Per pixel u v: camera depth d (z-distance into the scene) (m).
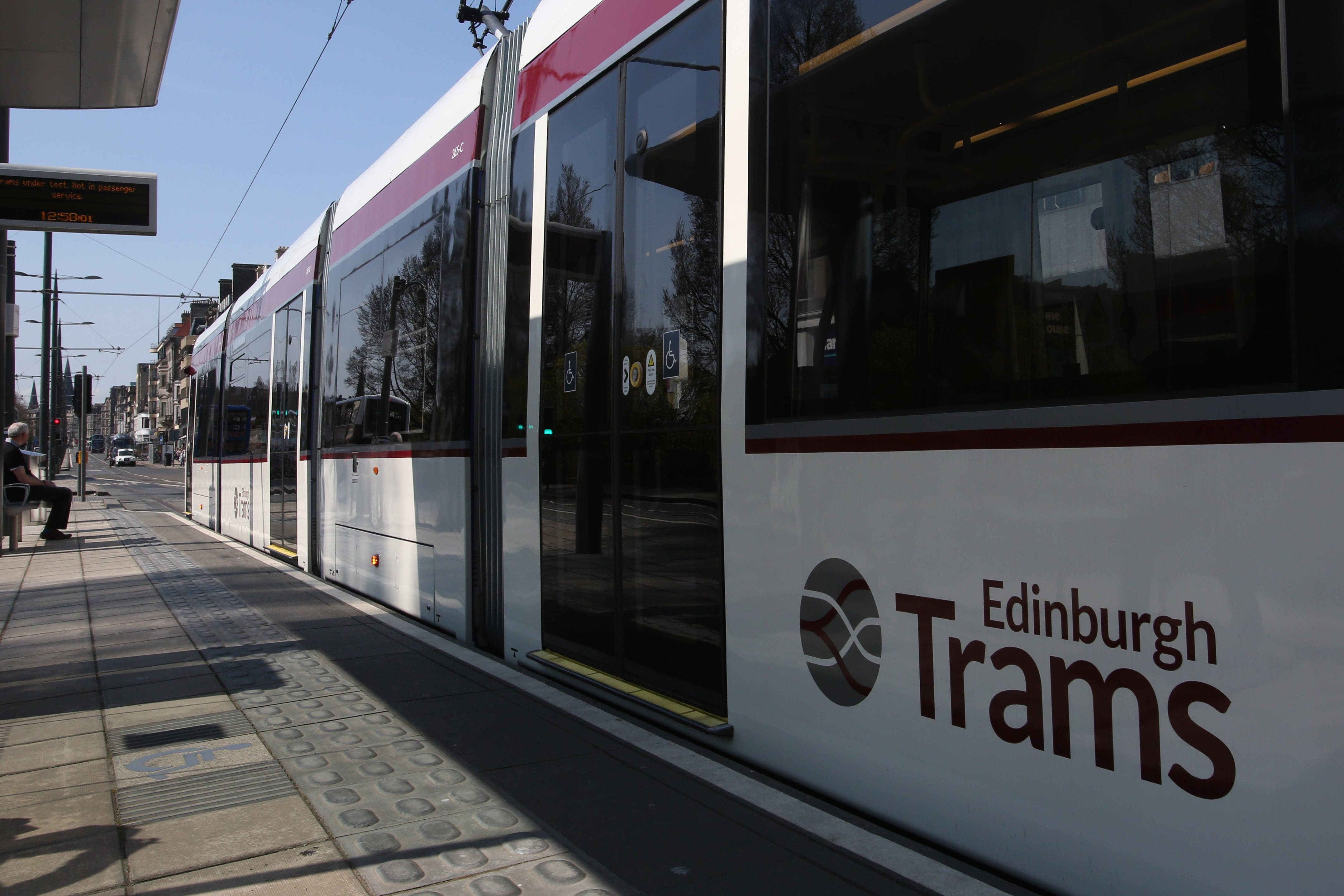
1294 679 2.09
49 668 6.08
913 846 2.99
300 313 10.91
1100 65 2.57
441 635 6.66
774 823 3.25
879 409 3.15
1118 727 2.42
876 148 3.18
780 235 3.58
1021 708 2.67
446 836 3.28
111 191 8.74
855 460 3.21
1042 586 2.61
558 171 5.29
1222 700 2.21
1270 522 2.14
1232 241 2.27
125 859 3.16
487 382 6.09
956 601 2.85
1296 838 2.08
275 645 6.59
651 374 4.33
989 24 2.85
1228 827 2.20
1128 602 2.40
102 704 5.16
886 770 3.11
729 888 2.84
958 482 2.85
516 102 5.88
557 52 5.40
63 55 7.85
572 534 5.03
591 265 4.89
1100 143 2.56
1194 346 2.33
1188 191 2.36
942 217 2.97
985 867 2.79
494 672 5.55
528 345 5.54
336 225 9.76
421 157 7.41
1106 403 2.49
